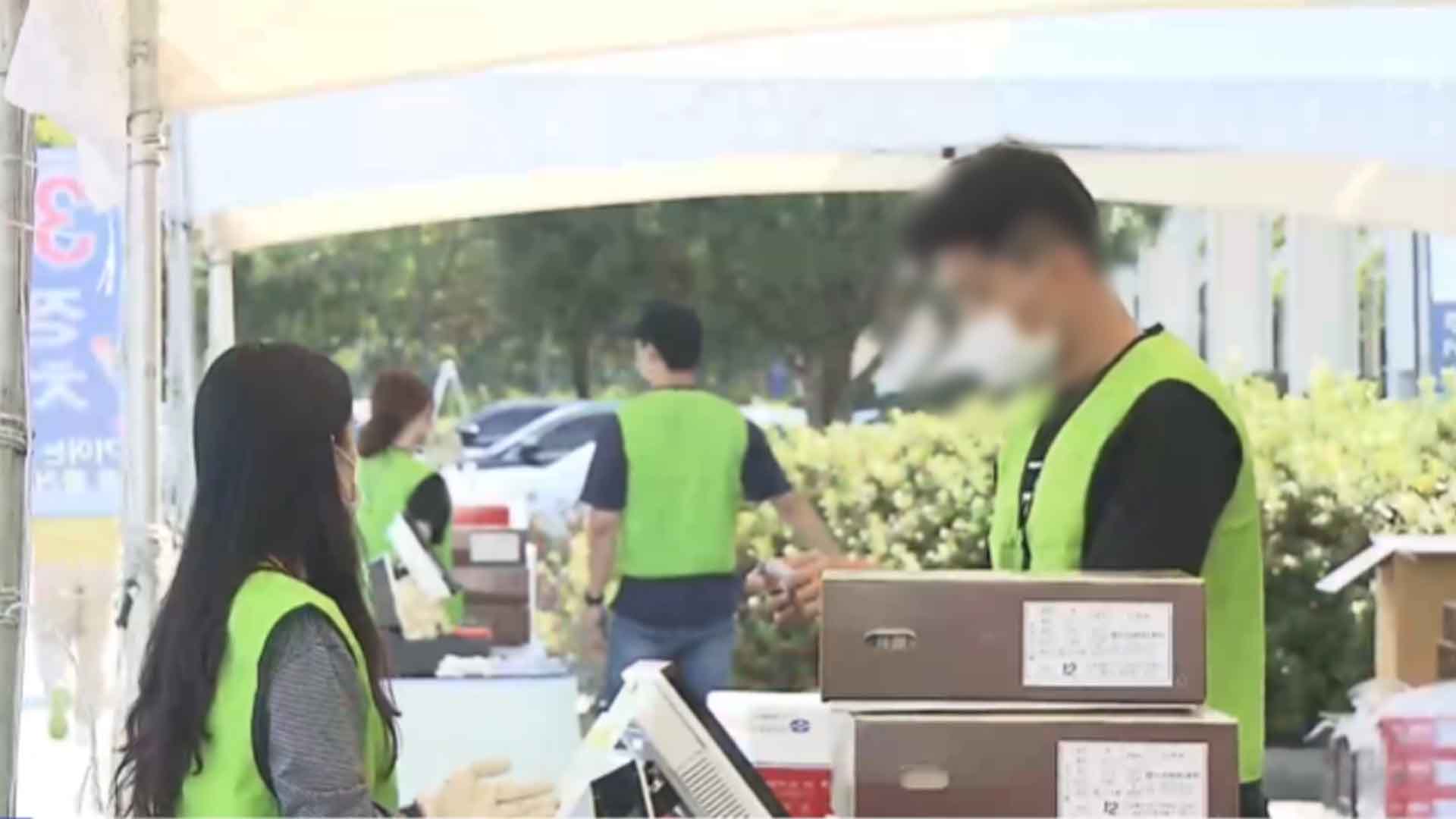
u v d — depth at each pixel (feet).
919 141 24.50
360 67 17.47
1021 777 10.30
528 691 19.39
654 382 30.09
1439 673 19.89
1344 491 29.84
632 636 29.76
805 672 34.83
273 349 12.36
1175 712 10.54
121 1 15.83
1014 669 10.56
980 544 38.32
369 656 12.49
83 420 23.97
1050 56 22.63
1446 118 23.13
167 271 25.95
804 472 39.06
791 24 18.22
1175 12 20.83
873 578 10.70
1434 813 15.47
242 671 11.54
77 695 19.84
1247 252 34.47
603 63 23.21
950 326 12.64
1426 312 29.32
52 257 24.22
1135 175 27.07
